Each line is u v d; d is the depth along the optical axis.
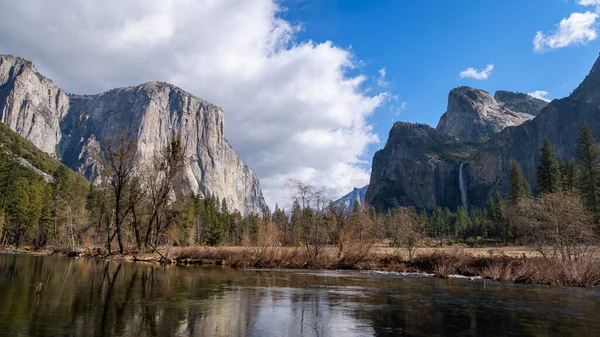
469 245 98.56
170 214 50.44
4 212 77.00
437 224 141.62
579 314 14.46
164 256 41.44
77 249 55.09
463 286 24.22
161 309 13.45
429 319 13.19
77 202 78.31
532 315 14.18
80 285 19.00
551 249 37.78
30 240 86.56
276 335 10.43
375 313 14.19
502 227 103.19
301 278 28.52
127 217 55.44
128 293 16.98
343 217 46.47
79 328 10.13
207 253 42.91
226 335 10.16
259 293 19.06
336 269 39.72
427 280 28.25
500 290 22.16
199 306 14.45
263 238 42.62
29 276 22.61
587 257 27.47
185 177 49.84
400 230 45.59
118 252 46.66
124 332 9.91
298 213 48.50
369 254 42.16
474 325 12.30
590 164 68.81
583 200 69.12
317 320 12.66
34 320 10.86
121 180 46.47
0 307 12.60
